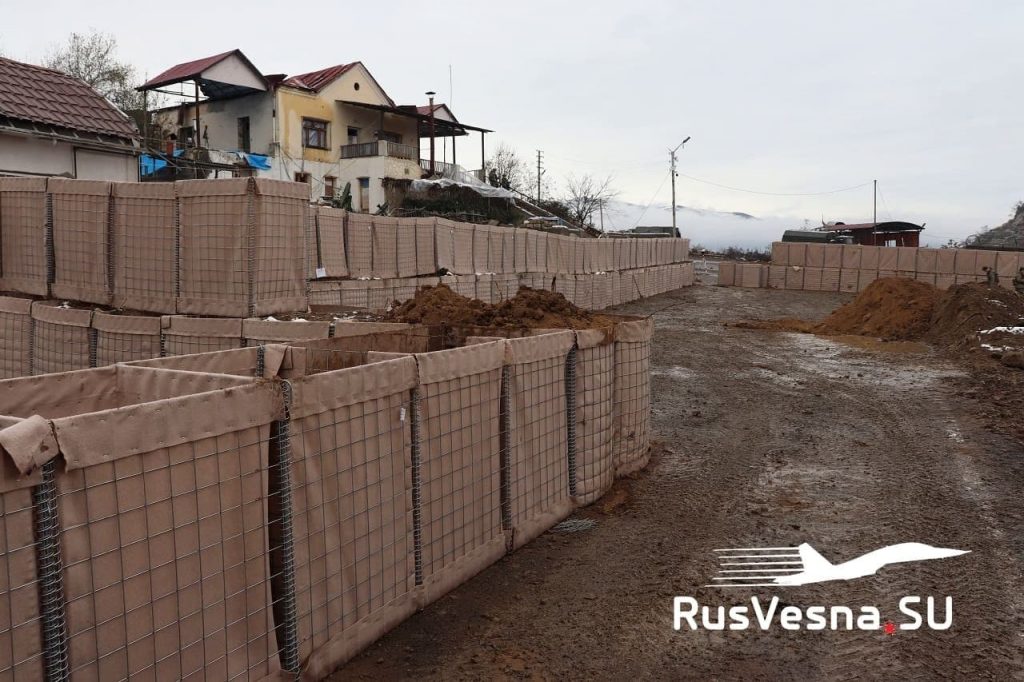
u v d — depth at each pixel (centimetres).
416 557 515
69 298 1062
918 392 1322
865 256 4031
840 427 1092
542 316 940
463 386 556
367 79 4272
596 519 720
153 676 336
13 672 287
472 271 2066
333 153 4109
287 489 401
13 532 285
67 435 299
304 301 1038
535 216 4341
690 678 460
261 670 389
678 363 1644
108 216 1021
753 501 779
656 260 3981
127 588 325
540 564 614
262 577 389
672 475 866
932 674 459
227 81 3581
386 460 479
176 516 345
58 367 948
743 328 2359
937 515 729
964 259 3859
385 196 3991
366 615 467
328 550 432
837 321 2347
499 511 614
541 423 670
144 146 1930
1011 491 798
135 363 524
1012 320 1828
